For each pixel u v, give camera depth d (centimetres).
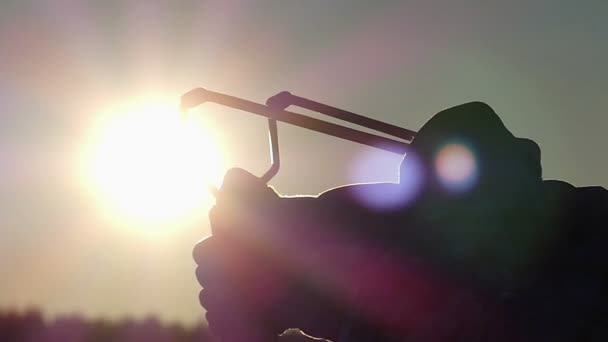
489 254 102
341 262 106
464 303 101
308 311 107
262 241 108
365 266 105
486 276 101
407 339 101
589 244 102
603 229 103
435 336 100
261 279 108
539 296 100
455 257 102
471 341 100
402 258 104
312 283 107
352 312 104
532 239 102
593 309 100
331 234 107
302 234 108
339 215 108
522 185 104
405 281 103
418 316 102
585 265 101
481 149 104
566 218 104
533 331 99
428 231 104
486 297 101
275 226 108
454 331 100
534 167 106
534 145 107
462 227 103
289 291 108
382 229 106
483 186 104
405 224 105
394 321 102
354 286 105
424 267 103
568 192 106
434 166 105
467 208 103
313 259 107
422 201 105
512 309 100
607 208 105
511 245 102
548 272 101
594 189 106
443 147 105
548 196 105
